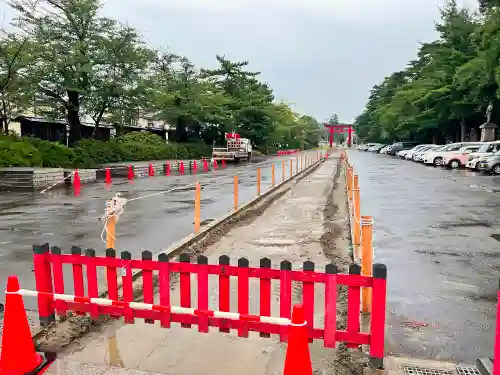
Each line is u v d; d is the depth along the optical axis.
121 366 4.03
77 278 4.61
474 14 43.56
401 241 8.95
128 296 4.48
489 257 7.72
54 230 10.08
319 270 6.88
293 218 11.74
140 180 23.56
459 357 4.21
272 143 84.50
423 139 69.38
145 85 31.59
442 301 5.63
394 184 20.72
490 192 17.39
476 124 50.88
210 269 4.18
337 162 46.22
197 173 29.69
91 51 29.14
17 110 27.73
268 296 4.07
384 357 4.14
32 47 24.83
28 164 22.61
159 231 9.84
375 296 3.79
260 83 68.00
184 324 4.30
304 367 3.12
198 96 44.91
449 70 45.44
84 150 28.92
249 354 4.25
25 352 3.73
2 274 6.62
